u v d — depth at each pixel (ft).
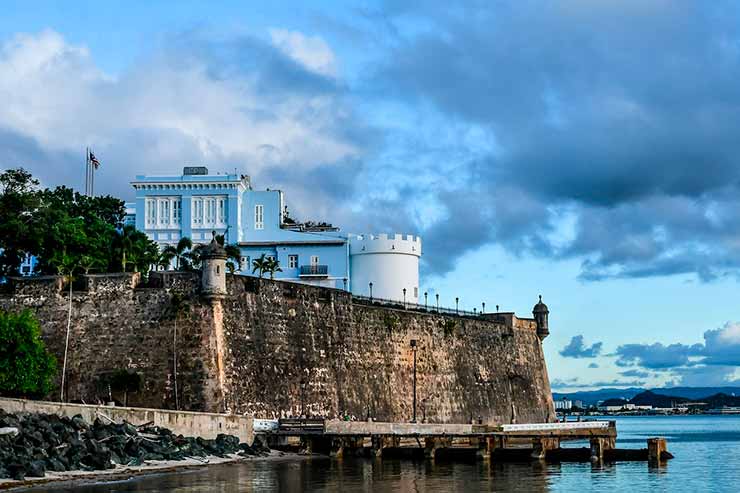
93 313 286.25
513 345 420.77
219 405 274.77
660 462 273.95
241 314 291.58
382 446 274.57
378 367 341.21
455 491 197.26
